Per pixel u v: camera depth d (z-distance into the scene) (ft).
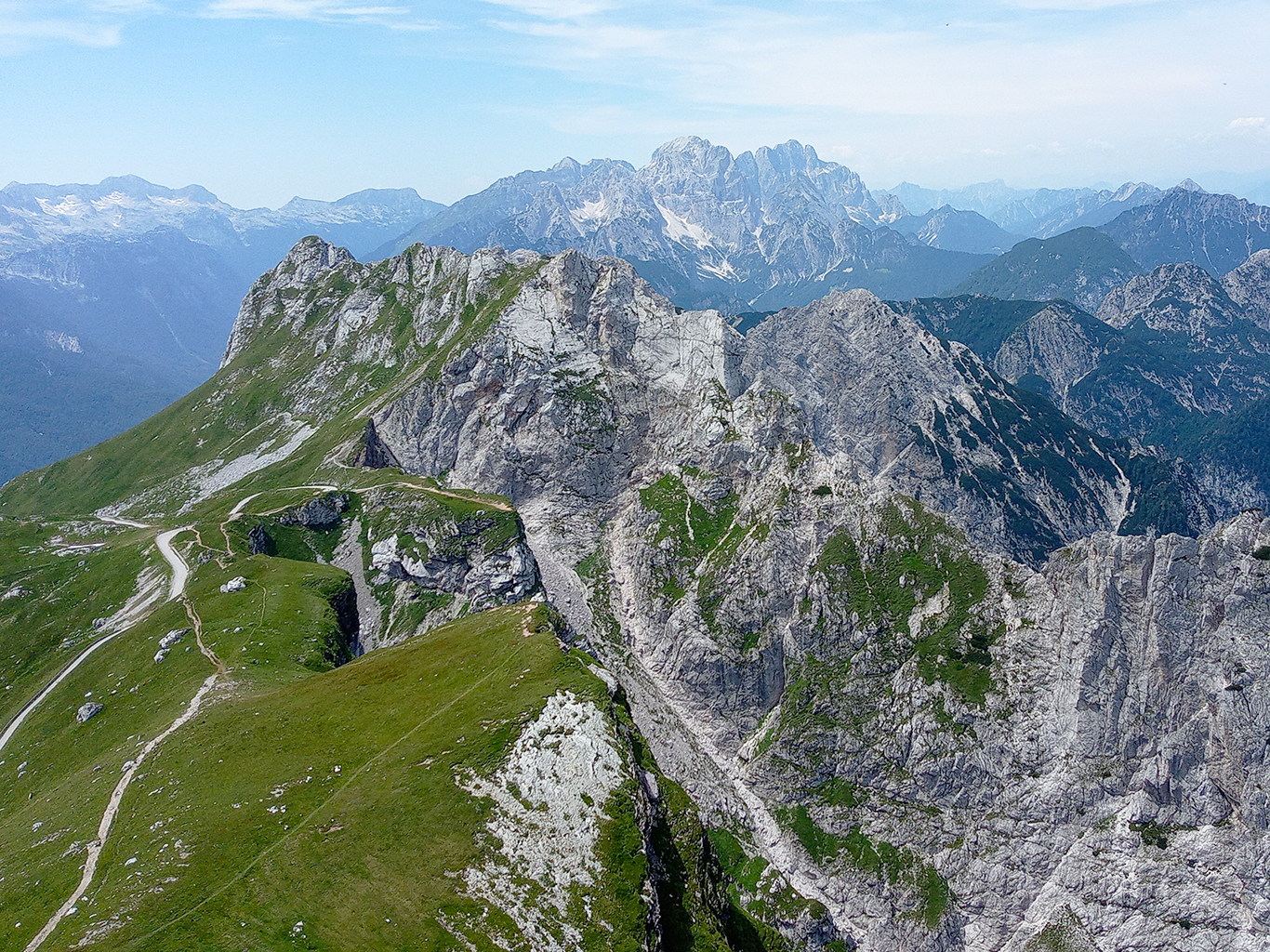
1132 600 490.49
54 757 419.33
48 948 250.98
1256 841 428.15
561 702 348.79
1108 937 445.78
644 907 282.15
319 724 374.22
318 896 271.08
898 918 501.15
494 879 280.92
